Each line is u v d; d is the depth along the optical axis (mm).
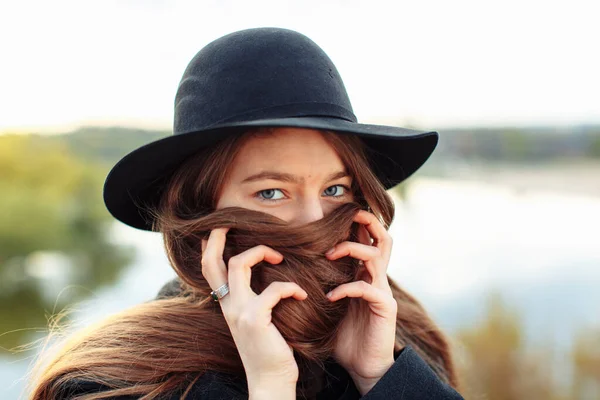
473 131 38812
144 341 1191
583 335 4828
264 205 1126
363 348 1226
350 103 1198
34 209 15406
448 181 28109
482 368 4230
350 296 1176
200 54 1172
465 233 13242
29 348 1400
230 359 1181
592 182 24594
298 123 960
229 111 1063
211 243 1117
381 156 1440
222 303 1101
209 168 1128
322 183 1134
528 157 38469
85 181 20609
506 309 4973
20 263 12531
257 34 1121
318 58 1132
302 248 1093
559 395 3938
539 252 10797
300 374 1224
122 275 11883
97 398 1090
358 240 1275
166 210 1236
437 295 7723
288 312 1080
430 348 1643
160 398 1107
